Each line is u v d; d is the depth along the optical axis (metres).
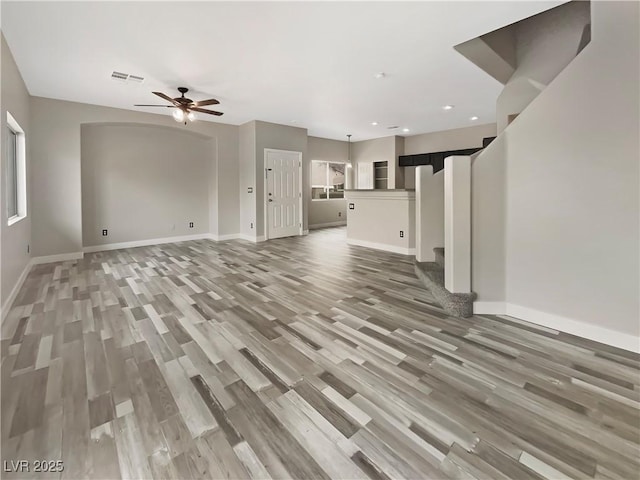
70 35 3.10
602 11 2.20
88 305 3.20
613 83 2.19
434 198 4.36
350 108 5.95
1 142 2.95
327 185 10.11
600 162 2.28
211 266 4.84
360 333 2.57
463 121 7.16
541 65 3.63
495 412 1.66
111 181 6.16
